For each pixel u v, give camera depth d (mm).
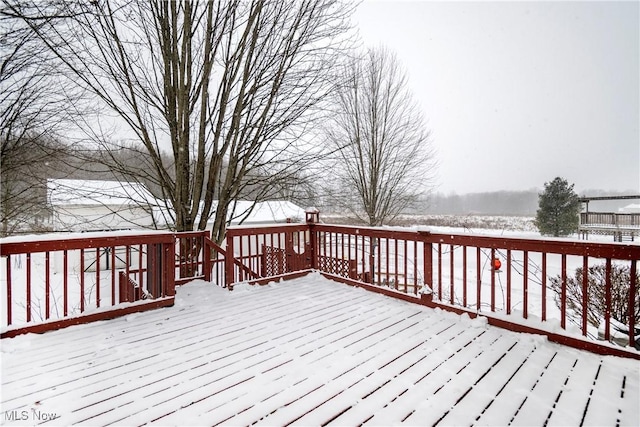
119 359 2588
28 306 3119
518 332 3023
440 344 2834
